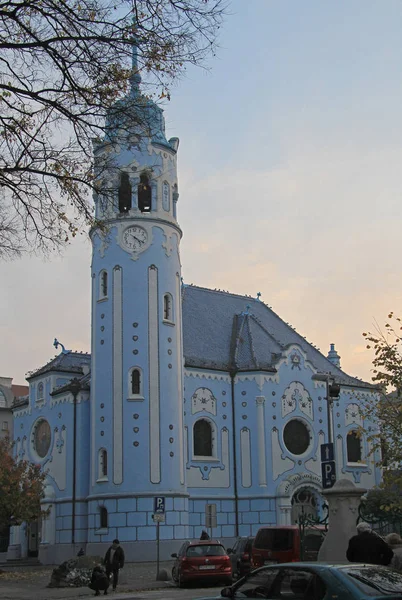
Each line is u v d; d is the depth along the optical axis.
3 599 32.56
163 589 35.91
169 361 58.38
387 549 20.64
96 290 60.03
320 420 68.38
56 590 37.06
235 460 64.19
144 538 54.56
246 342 68.62
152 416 56.72
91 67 18.45
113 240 59.50
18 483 54.34
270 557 32.84
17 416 71.19
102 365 58.38
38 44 18.00
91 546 56.00
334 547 26.27
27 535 66.94
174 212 62.25
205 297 72.69
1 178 19.09
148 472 55.72
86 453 61.84
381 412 36.09
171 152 62.22
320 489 65.44
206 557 36.03
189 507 60.81
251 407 64.94
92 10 18.05
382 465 35.41
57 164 19.42
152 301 58.62
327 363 75.69
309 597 14.33
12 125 18.98
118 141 20.31
